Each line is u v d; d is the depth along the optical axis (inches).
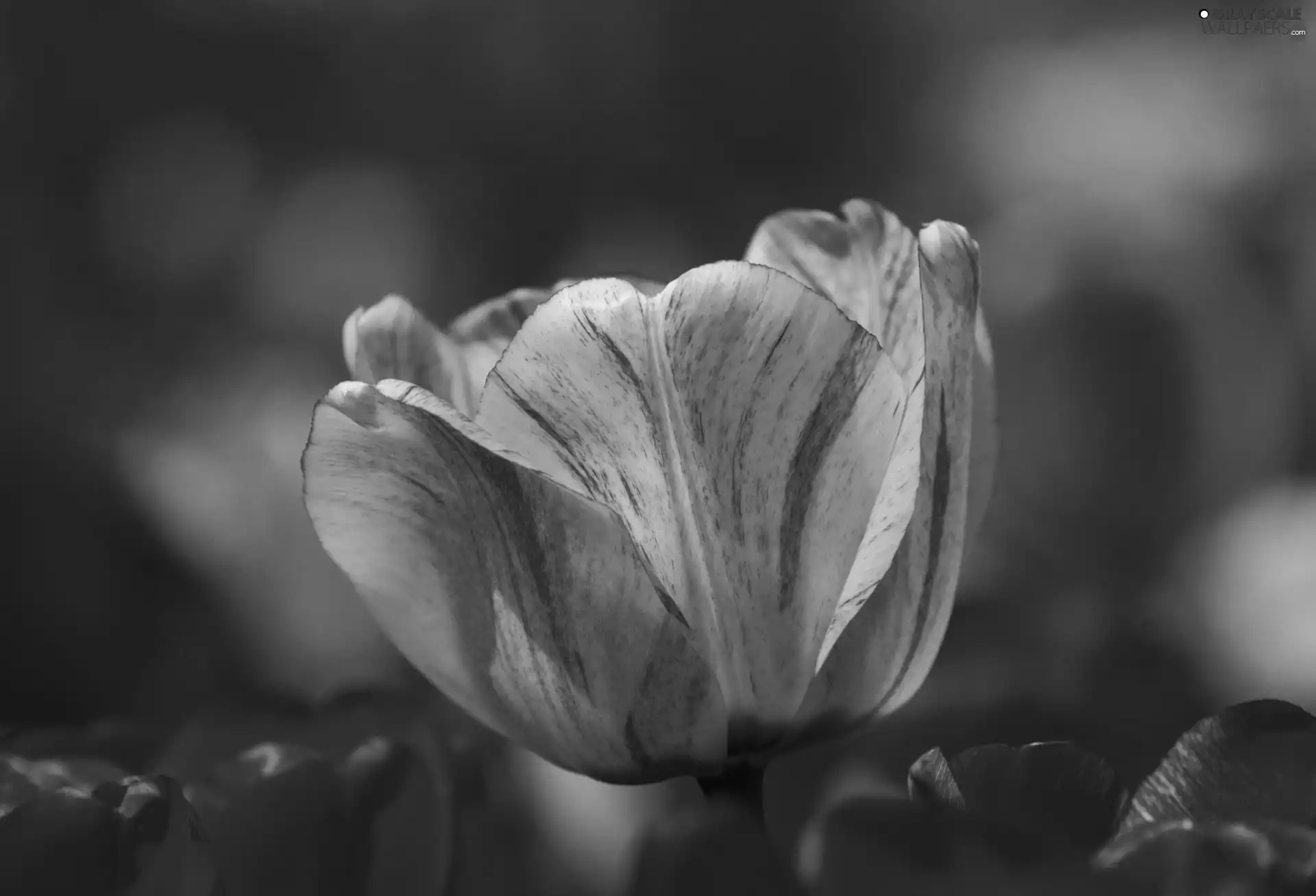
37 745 21.8
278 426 67.1
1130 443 45.1
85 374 70.6
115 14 83.3
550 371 19.2
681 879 18.3
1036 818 18.9
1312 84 75.7
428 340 20.2
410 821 20.4
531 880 22.6
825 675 19.6
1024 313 46.2
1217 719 19.5
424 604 19.7
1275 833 18.2
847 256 20.2
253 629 60.7
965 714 21.3
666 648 19.2
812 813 20.7
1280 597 44.3
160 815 19.3
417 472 19.4
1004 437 45.3
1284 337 53.3
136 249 82.6
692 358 19.1
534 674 19.4
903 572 19.5
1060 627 41.1
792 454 19.3
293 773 20.3
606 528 19.1
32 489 60.5
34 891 19.1
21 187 77.8
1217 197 69.7
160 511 60.6
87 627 59.2
